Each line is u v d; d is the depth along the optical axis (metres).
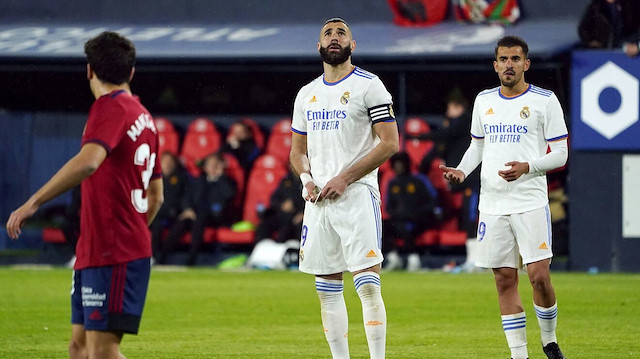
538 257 25.31
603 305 40.56
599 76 55.56
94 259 17.78
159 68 62.25
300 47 61.22
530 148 25.73
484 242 25.86
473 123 26.59
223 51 61.00
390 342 31.00
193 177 62.50
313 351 29.06
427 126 63.91
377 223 23.92
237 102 70.31
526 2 62.38
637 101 55.31
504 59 25.72
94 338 17.86
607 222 56.19
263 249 60.88
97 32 66.94
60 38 65.69
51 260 64.69
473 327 34.59
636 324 35.03
